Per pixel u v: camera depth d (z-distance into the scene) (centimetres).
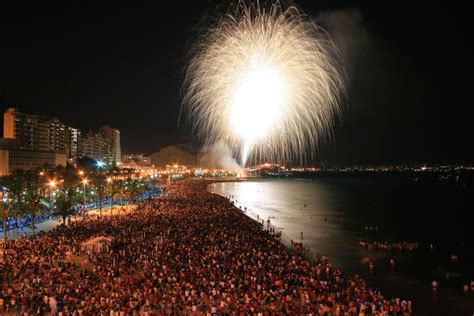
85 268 5806
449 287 6347
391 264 7712
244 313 4269
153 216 11025
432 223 13525
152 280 5181
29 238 7581
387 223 13425
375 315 4750
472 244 9894
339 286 5744
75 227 8700
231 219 11019
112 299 4453
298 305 4747
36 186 11619
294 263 6569
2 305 4325
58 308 4253
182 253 6638
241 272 5847
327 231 11612
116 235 8050
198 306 4534
